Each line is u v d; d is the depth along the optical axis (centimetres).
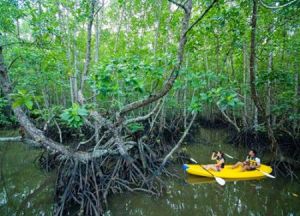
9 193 831
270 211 699
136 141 998
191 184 895
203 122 2323
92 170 759
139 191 817
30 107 373
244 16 826
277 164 988
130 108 627
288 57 1261
